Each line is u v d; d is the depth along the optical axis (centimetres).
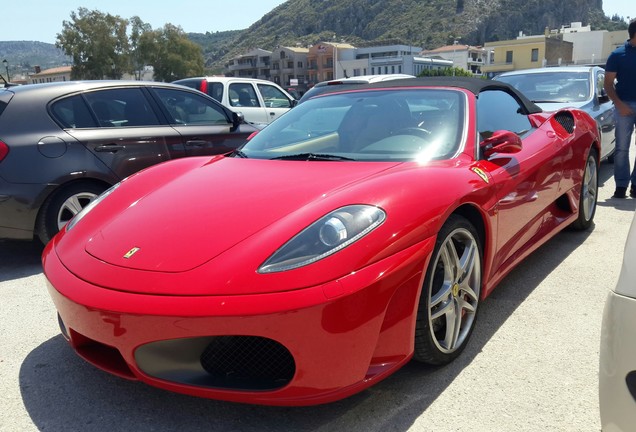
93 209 263
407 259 199
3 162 388
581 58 9594
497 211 265
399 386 229
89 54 8344
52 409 221
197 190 250
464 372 238
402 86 329
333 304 181
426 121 292
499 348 259
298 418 211
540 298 316
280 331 179
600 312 295
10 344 281
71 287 205
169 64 8838
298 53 12144
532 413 208
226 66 13275
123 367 212
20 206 395
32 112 412
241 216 215
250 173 263
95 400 228
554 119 389
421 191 220
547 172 334
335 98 341
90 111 445
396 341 203
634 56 533
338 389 189
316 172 253
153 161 474
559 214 395
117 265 205
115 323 191
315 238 194
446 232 225
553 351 254
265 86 981
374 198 212
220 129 536
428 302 216
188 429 207
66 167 413
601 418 146
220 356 196
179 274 192
